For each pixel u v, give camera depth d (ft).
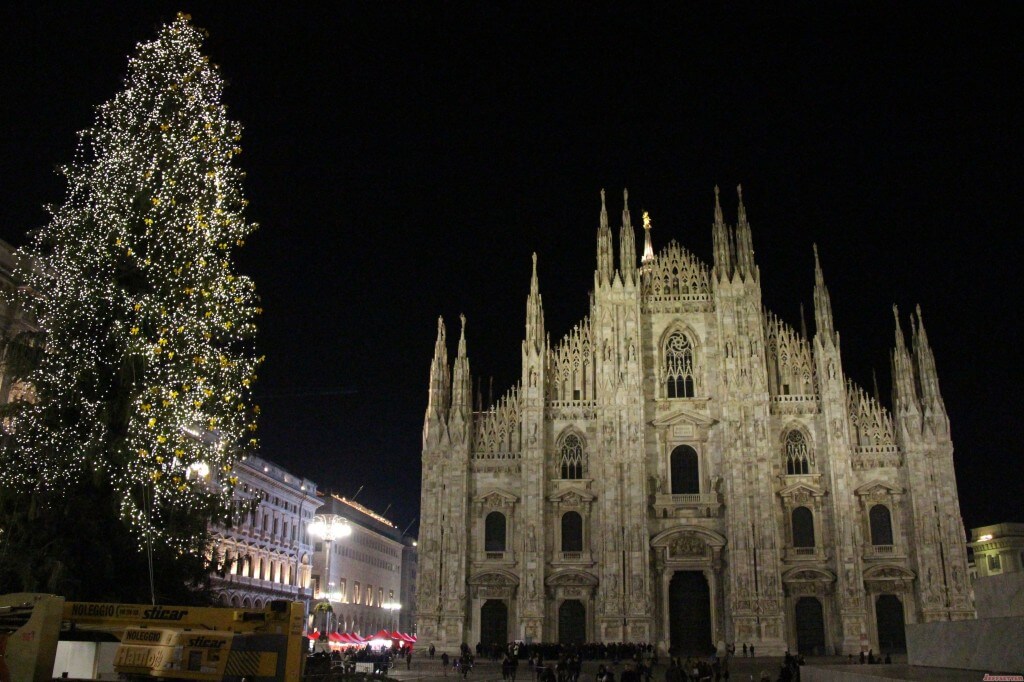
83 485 139.23
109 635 103.76
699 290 311.06
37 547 132.26
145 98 151.94
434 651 278.26
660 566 284.82
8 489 134.00
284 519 364.79
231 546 304.30
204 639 92.43
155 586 145.07
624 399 294.46
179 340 145.89
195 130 152.87
